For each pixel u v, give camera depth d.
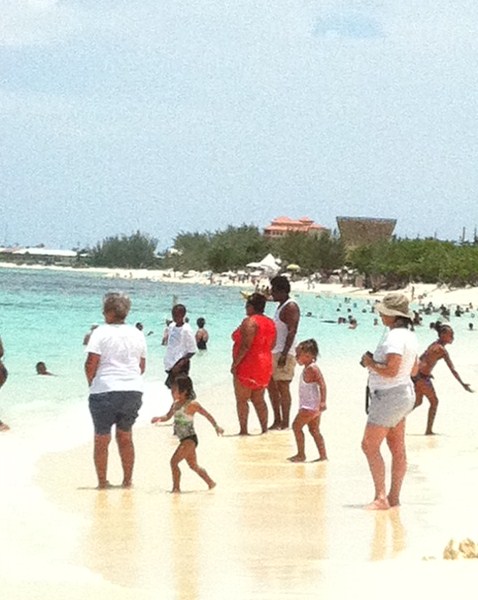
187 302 153.38
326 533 14.13
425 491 17.55
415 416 29.33
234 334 25.30
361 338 78.94
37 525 14.53
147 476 19.17
